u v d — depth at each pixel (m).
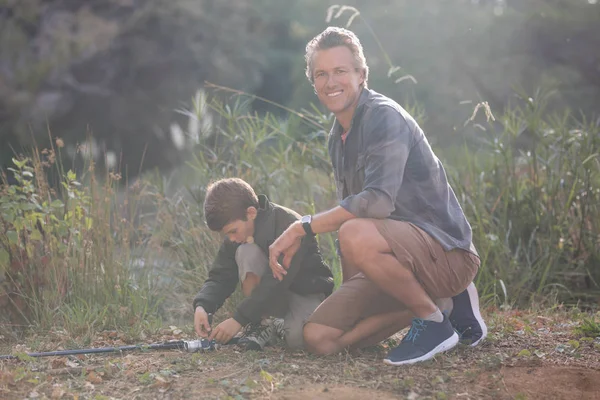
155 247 6.16
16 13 15.56
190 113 6.59
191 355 4.27
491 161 6.96
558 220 6.51
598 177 6.61
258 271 4.27
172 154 16.25
